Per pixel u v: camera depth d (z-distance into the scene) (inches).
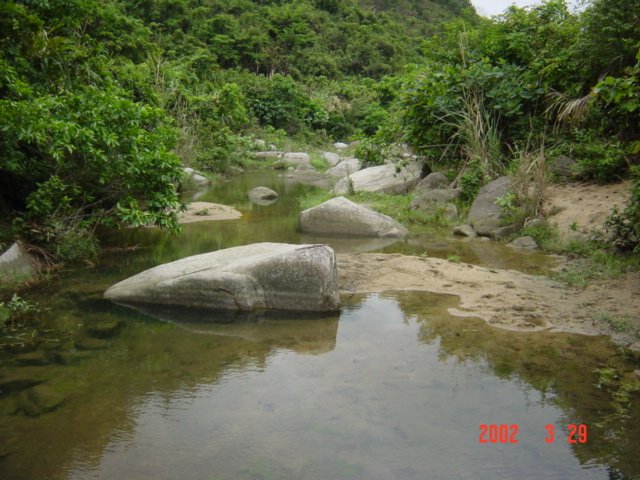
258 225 393.4
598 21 389.7
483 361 162.6
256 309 210.4
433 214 408.8
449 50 549.6
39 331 187.0
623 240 282.8
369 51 2076.8
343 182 539.5
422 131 489.1
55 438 122.0
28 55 302.2
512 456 116.0
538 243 322.0
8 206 300.2
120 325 192.9
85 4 360.8
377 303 216.2
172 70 886.4
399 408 135.4
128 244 326.0
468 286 234.7
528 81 462.9
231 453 116.3
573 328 187.0
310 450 117.4
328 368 158.2
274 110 1274.6
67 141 256.8
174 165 300.4
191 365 160.1
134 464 112.7
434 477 108.6
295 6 2148.1
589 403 137.9
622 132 403.5
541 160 369.1
